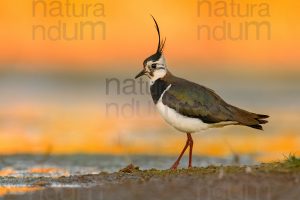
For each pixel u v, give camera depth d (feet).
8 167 51.52
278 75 105.91
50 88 100.63
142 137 68.03
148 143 64.75
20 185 38.19
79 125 75.31
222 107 43.14
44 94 97.04
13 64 108.88
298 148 61.72
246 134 69.21
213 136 68.64
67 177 39.68
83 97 93.56
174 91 43.98
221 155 58.95
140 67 109.70
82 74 105.60
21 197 34.60
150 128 73.36
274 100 90.38
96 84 101.76
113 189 35.04
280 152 59.72
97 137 68.03
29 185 38.06
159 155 58.34
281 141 65.31
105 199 33.42
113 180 37.78
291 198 32.22
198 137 68.28
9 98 93.30
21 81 102.58
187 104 43.21
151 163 54.19
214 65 111.55
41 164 53.11
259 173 35.96
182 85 44.27
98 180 38.14
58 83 101.91
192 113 43.16
